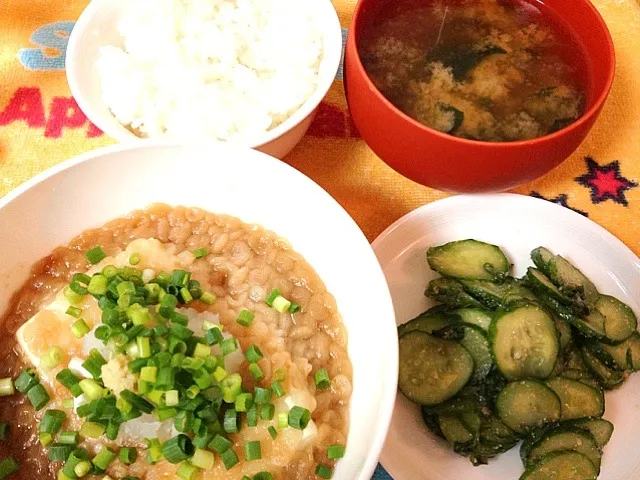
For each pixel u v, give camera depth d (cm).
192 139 23
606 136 30
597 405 24
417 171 25
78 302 21
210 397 19
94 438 19
